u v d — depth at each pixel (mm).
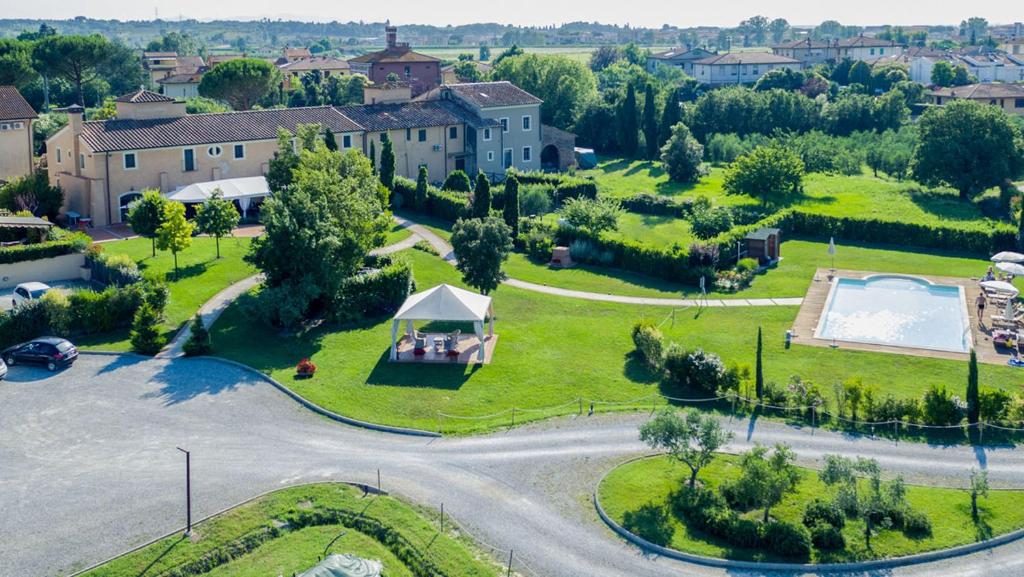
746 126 144125
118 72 177125
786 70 183375
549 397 50531
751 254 80312
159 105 90750
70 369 53719
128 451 43781
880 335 61062
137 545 35938
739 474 41469
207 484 40625
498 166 112625
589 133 140750
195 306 63125
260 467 42312
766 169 98875
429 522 37750
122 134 85125
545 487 40719
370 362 55250
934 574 34719
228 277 68562
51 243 68000
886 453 44156
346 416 47750
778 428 47000
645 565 35281
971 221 93250
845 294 70750
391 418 47688
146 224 70125
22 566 34562
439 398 50219
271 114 96875
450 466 42625
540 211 93062
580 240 81312
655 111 135250
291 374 53000
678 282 74000
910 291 71250
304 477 41375
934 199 103125
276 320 60219
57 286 66625
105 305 58875
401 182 94812
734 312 65938
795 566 35062
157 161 86188
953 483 41156
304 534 37281
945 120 101750
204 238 78500
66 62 147500
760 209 98562
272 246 59719
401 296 64875
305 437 45562
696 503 38438
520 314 65188
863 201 102438
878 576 34562
